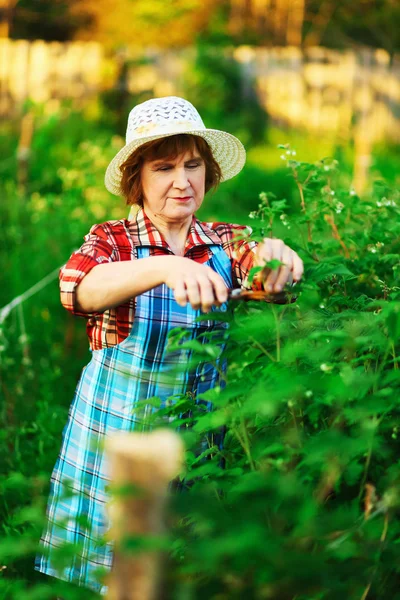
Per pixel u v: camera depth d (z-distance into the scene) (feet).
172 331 6.37
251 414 6.23
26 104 21.16
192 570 4.83
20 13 56.18
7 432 11.37
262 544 4.51
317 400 6.08
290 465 5.95
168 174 7.60
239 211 22.38
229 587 5.00
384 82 45.65
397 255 8.68
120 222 7.85
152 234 7.75
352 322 6.12
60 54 41.14
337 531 5.19
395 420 6.21
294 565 4.62
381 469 6.20
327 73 45.03
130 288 6.50
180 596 4.90
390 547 5.19
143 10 54.49
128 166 7.78
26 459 11.18
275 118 44.42
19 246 16.74
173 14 54.80
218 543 4.51
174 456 4.32
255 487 5.13
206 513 4.87
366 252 9.37
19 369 13.55
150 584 4.41
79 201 17.88
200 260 7.80
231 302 6.66
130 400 7.52
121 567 4.40
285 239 8.92
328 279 8.45
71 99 35.40
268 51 44.37
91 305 6.80
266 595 4.93
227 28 58.18
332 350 6.58
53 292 16.17
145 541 4.27
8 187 18.75
